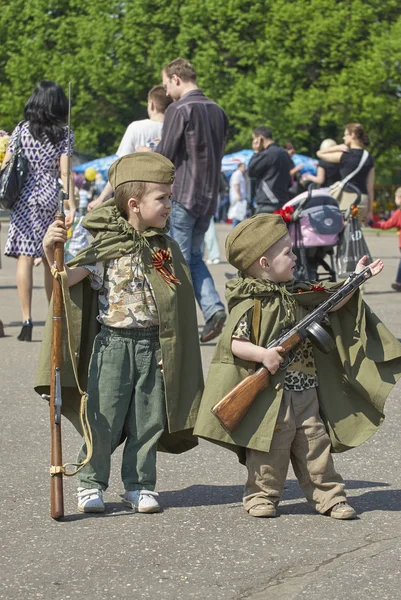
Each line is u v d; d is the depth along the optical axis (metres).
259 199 15.93
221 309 10.90
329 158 15.67
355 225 13.37
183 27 57.62
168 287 5.82
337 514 5.70
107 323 5.80
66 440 7.51
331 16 55.94
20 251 11.39
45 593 4.63
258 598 4.58
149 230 5.85
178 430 5.81
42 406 8.59
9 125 61.66
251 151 51.00
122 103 60.97
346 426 5.79
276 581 4.78
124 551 5.17
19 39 62.28
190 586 4.71
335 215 12.77
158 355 5.85
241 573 4.88
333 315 5.83
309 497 5.80
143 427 5.85
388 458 7.06
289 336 5.64
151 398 5.85
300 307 5.82
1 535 5.41
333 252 14.13
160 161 5.80
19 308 14.60
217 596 4.60
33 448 7.27
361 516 5.78
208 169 10.77
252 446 5.64
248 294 5.74
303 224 12.75
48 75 60.91
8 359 10.57
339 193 15.38
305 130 58.03
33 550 5.18
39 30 61.94
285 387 5.71
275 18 56.16
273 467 5.74
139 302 5.78
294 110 55.69
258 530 5.51
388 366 5.79
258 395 5.68
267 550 5.20
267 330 5.70
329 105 56.97
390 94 57.12
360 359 5.76
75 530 5.50
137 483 5.86
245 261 5.75
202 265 11.05
